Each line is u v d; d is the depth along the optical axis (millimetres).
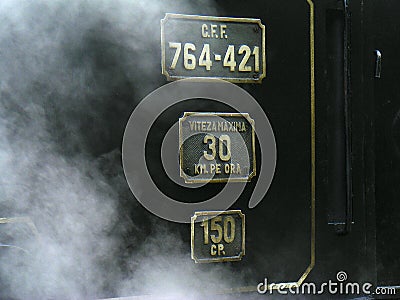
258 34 5082
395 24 5633
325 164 5324
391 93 5613
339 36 5418
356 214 5457
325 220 5324
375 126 5551
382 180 5582
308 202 5262
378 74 5535
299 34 5230
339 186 5398
